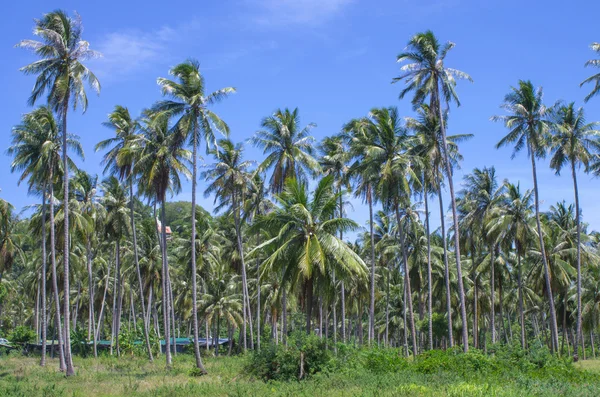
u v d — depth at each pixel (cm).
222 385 2681
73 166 4175
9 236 5528
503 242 4894
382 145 3859
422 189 4200
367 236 5719
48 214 4769
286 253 2862
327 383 2436
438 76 3772
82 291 7344
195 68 3622
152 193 4219
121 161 4225
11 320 9781
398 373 2617
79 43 3541
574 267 5500
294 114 4309
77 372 3678
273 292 5559
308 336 2850
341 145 4712
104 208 4966
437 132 3994
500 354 2955
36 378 3425
